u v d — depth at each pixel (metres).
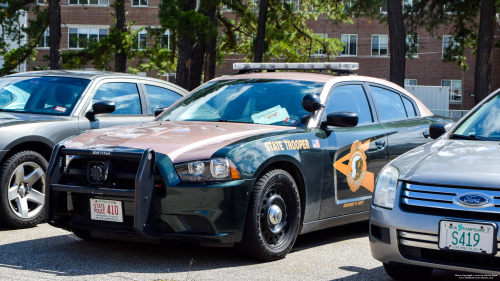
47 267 3.99
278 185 4.32
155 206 3.90
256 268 4.06
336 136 4.88
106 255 4.40
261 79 5.36
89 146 4.21
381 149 5.30
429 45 40.41
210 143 4.11
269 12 26.38
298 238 5.31
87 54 25.67
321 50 30.73
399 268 3.72
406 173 3.44
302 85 5.12
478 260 3.06
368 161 5.17
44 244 4.76
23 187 5.44
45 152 5.68
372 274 3.99
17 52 27.16
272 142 4.30
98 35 39.34
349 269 4.12
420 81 40.62
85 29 39.25
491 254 2.98
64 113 5.96
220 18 27.94
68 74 6.57
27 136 5.40
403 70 19.61
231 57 40.50
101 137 4.41
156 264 4.14
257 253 4.15
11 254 4.37
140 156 3.90
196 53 23.88
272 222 4.24
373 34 40.53
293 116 4.82
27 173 5.58
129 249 4.62
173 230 3.94
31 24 27.44
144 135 4.36
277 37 26.47
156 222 3.91
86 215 4.23
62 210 4.28
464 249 3.06
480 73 22.58
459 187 3.16
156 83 7.21
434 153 3.67
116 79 6.71
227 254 4.48
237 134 4.34
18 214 5.37
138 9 39.06
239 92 5.23
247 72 5.92
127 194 3.89
